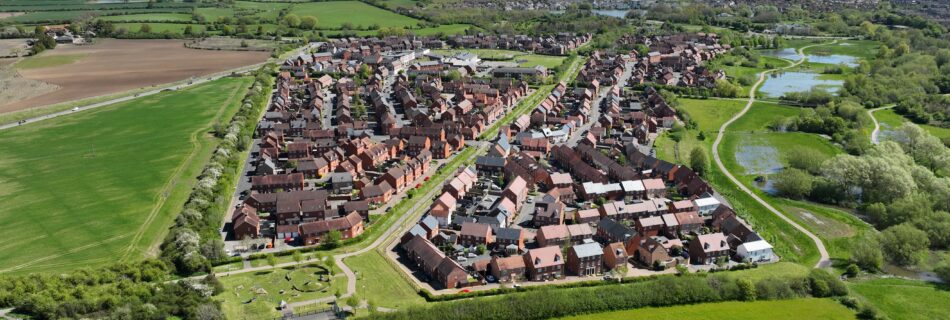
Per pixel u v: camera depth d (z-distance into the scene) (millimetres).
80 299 169875
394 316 171250
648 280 198375
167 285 180875
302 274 198500
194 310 169500
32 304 166000
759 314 181375
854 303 186250
